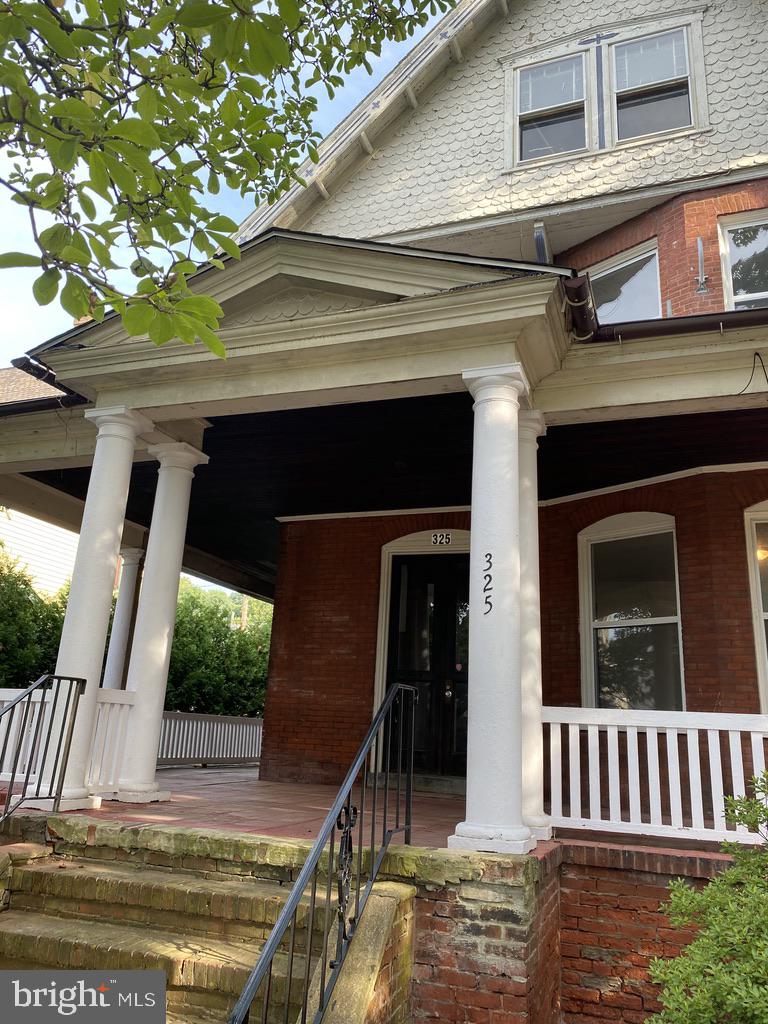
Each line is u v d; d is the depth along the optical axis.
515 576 4.86
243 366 6.03
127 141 2.79
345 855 3.70
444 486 8.62
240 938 3.96
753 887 3.38
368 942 3.61
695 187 8.26
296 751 9.25
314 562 9.83
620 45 9.48
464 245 9.48
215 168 3.87
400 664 9.20
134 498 9.96
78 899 4.35
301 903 3.92
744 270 7.93
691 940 4.48
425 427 6.97
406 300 5.36
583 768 7.79
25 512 9.35
